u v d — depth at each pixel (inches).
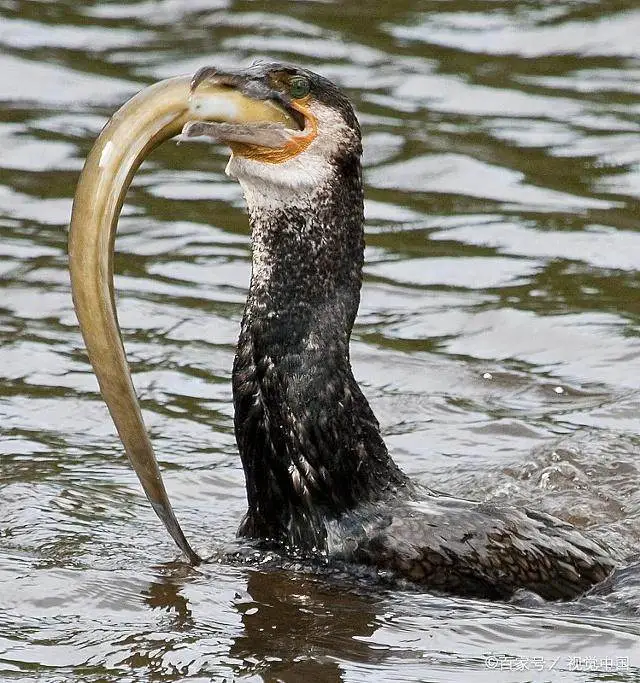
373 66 1334.9
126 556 637.3
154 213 1086.4
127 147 567.8
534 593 603.2
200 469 745.6
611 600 598.9
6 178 1135.6
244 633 565.3
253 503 629.9
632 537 668.1
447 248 1038.4
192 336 901.8
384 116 1246.3
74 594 594.9
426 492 631.2
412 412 815.1
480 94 1286.9
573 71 1334.9
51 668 537.0
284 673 532.1
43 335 895.1
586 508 697.0
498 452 768.9
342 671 535.5
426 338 911.0
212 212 1091.9
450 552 603.2
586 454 748.6
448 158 1173.7
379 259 1021.2
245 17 1434.5
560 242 1043.3
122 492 716.7
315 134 605.9
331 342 613.0
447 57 1354.6
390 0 1475.1
